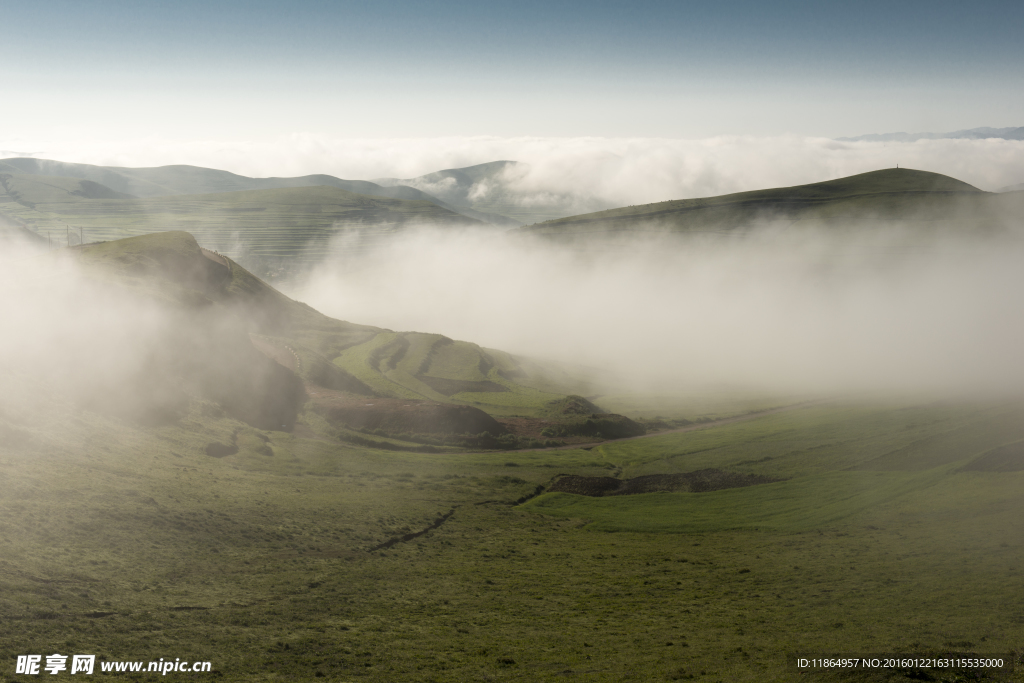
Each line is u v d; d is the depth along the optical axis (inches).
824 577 2340.1
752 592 2261.3
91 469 2576.3
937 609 1959.9
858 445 4500.5
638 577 2450.8
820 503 3331.7
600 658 1731.1
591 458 4825.3
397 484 3599.9
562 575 2461.9
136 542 2098.9
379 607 2037.4
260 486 3038.9
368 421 4906.5
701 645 1813.5
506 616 2041.1
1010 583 2090.3
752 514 3299.7
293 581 2130.9
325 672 1563.7
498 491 3727.9
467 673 1616.6
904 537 2684.5
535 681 1584.6
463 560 2583.7
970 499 2972.4
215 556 2181.3
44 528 1990.7
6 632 1480.1
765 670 1626.5
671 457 4798.2
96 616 1653.5
